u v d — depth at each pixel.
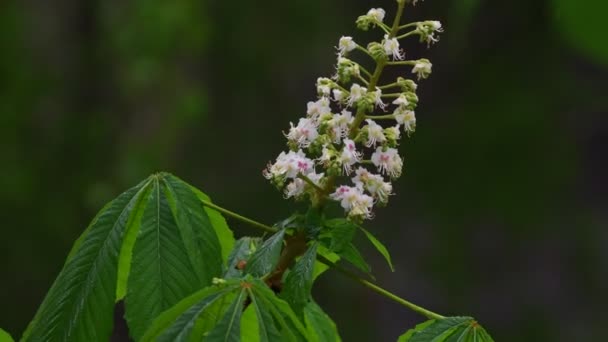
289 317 2.60
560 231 21.09
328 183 2.79
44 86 20.05
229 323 2.38
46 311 2.63
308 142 2.76
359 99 2.73
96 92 20.39
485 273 20.94
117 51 19.89
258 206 20.39
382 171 2.76
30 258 18.25
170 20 19.30
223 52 21.50
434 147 21.58
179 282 2.61
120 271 2.87
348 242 2.70
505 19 21.00
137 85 19.38
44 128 19.88
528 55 21.17
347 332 19.84
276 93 21.67
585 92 21.08
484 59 21.38
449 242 20.91
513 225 21.14
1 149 19.19
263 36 21.69
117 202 2.75
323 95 2.76
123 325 16.25
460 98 21.73
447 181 21.36
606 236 21.17
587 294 20.89
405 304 2.71
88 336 2.57
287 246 2.79
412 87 2.77
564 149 21.33
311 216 2.79
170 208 2.71
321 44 21.75
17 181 18.81
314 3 21.72
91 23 20.38
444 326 2.69
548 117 21.30
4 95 19.81
